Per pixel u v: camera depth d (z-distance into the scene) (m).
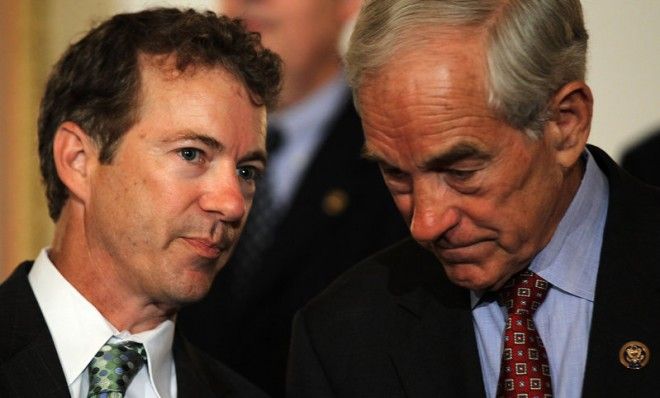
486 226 4.60
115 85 4.89
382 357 5.18
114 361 4.89
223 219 4.86
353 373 5.18
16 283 5.00
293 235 7.05
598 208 5.07
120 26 5.01
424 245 4.72
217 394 5.20
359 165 7.07
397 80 4.45
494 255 4.70
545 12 4.57
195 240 4.87
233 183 4.88
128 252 4.87
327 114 7.08
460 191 4.54
